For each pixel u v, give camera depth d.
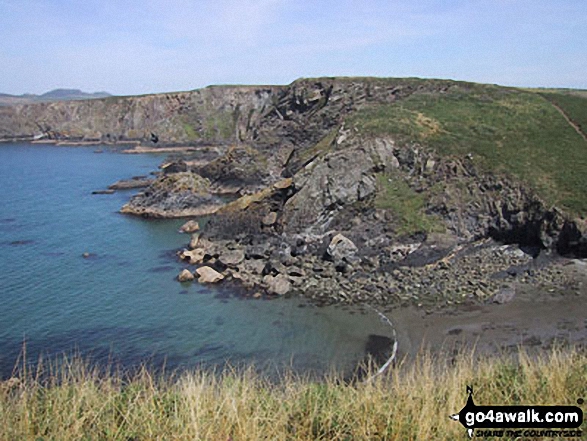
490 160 49.56
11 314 32.31
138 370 24.66
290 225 47.78
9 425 7.81
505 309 31.61
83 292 36.34
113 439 7.84
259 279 38.19
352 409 8.91
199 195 63.72
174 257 45.09
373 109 62.91
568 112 59.38
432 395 9.31
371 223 46.16
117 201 71.06
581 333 27.56
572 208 41.56
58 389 9.56
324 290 36.06
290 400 9.62
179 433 7.90
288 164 69.00
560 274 36.81
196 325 30.77
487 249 43.12
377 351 26.88
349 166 49.41
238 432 7.95
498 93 67.12
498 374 10.61
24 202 70.00
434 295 34.53
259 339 28.75
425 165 50.75
